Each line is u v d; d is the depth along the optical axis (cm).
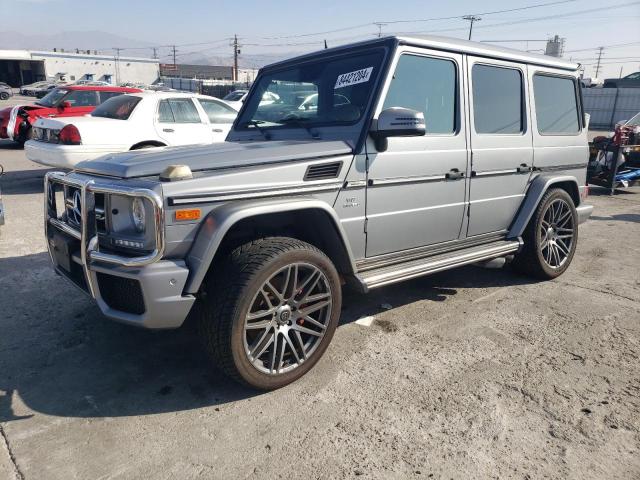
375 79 348
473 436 263
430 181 377
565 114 504
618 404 291
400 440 260
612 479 234
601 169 984
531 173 464
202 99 948
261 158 303
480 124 413
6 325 388
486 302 441
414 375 322
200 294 296
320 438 262
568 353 351
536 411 284
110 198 283
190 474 237
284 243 299
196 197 273
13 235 629
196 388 308
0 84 4434
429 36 377
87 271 286
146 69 7831
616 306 434
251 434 266
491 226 441
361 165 335
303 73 402
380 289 471
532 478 234
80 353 348
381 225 355
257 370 292
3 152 1389
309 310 312
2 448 254
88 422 275
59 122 825
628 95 3134
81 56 7162
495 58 423
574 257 581
